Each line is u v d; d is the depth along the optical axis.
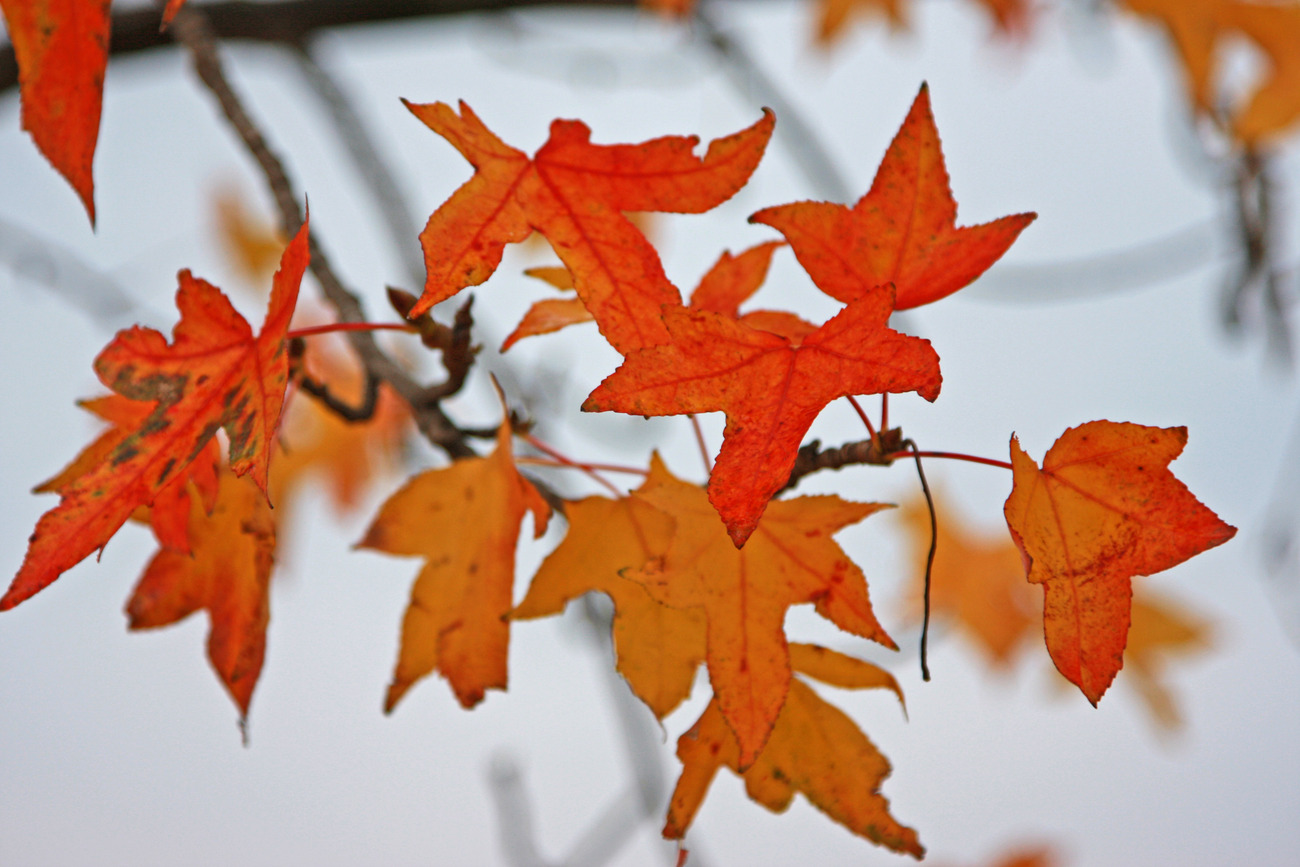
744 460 1.10
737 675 1.14
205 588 1.20
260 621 1.19
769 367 1.10
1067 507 1.13
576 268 1.12
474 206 1.12
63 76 1.12
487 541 1.20
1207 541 1.13
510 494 1.19
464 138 1.12
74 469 1.20
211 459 1.17
